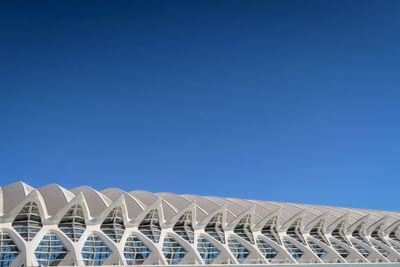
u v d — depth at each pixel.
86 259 44.34
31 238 42.44
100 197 54.97
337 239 64.69
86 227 47.94
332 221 71.38
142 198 64.50
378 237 69.81
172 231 54.16
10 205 47.00
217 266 45.38
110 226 50.22
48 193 53.03
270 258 57.00
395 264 55.12
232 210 66.56
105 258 45.81
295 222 63.84
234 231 59.34
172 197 67.25
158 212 53.69
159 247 50.06
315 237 64.56
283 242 60.69
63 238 44.84
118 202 50.16
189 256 51.22
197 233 55.53
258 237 60.19
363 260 60.25
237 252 55.47
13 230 42.50
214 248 54.19
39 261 41.41
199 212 61.25
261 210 69.62
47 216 46.75
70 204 46.72
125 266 42.50
